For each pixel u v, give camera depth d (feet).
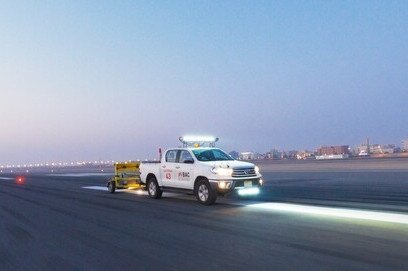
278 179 104.99
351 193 62.28
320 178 104.12
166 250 28.32
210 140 63.46
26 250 29.68
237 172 52.44
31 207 57.62
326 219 38.55
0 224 42.27
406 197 55.11
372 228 33.47
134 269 23.89
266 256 25.79
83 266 24.88
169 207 52.37
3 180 173.78
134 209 51.60
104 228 38.14
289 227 35.12
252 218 40.75
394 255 24.98
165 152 61.82
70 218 45.42
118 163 79.05
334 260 24.26
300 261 24.35
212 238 31.86
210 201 52.70
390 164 165.58
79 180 144.05
